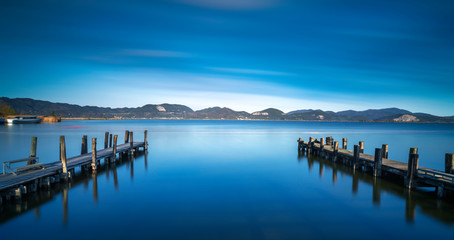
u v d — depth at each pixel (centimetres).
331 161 2748
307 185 1795
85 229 1100
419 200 1475
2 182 1401
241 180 1925
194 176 2038
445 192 1476
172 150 3562
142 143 3612
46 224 1145
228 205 1392
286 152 3488
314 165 2536
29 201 1416
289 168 2386
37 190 1577
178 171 2214
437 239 1046
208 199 1486
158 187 1720
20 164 2561
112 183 1806
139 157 2947
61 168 1762
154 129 9375
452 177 1381
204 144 4381
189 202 1433
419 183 1625
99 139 5119
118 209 1323
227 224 1155
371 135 7256
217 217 1231
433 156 3328
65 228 1109
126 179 1922
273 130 9681
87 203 1403
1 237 1032
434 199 1488
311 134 7450
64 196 1509
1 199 1337
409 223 1184
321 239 1031
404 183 1758
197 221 1185
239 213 1283
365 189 1691
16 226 1126
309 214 1279
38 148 3666
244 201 1457
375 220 1215
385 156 2327
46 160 2775
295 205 1401
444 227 1148
